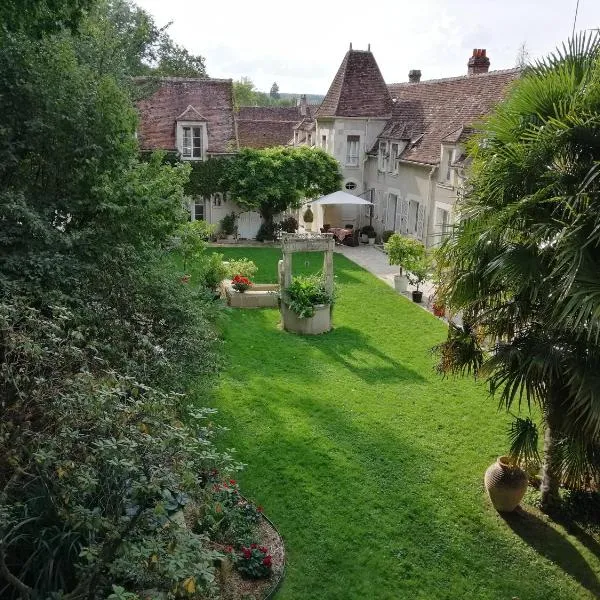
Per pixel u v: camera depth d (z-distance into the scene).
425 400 11.93
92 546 4.45
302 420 10.84
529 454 7.76
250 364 13.53
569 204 6.31
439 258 8.02
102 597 4.78
